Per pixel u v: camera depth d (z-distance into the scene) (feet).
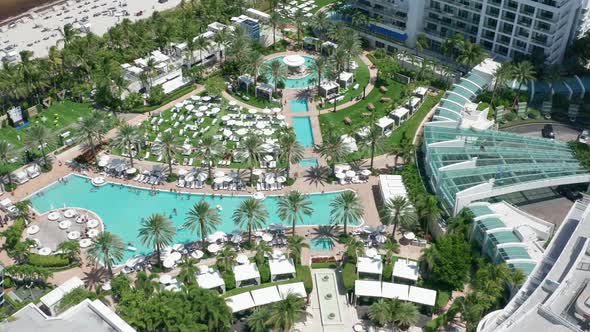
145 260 527.40
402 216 529.86
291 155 611.88
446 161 595.88
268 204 599.98
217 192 614.34
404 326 470.39
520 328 391.86
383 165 651.25
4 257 536.83
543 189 606.96
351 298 493.77
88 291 477.36
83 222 575.79
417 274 501.56
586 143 644.69
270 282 509.35
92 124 635.66
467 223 531.50
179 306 436.76
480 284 458.91
